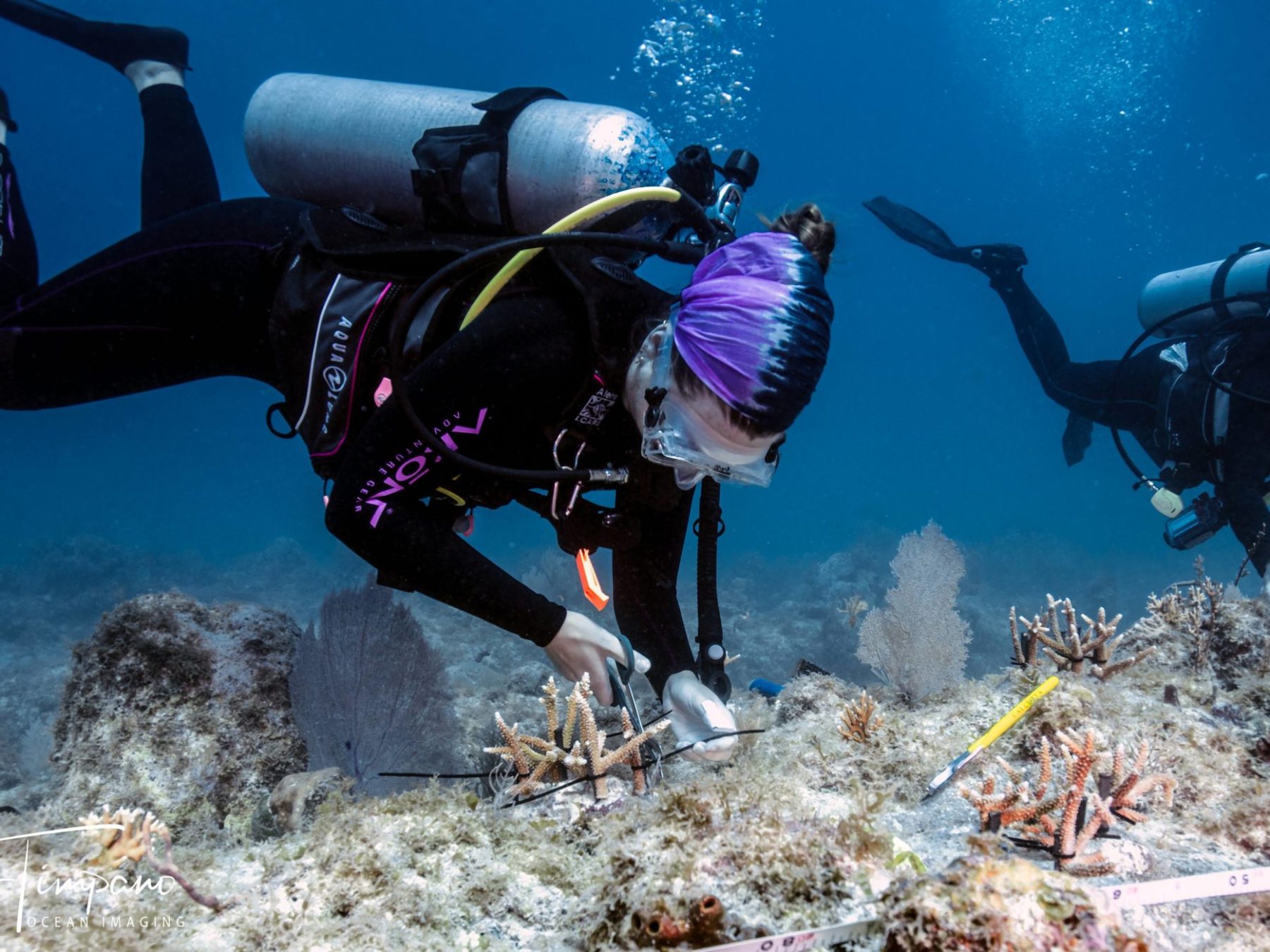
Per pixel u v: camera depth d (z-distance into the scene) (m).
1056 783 1.93
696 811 1.54
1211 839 1.73
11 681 9.30
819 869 1.34
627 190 2.03
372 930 1.44
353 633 2.89
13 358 2.57
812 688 2.75
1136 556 20.88
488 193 2.14
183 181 3.41
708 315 1.72
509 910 1.55
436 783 2.00
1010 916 1.04
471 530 2.30
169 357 2.60
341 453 2.12
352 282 2.12
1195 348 5.86
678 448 1.79
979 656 10.98
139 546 24.30
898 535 17.92
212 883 1.62
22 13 3.64
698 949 1.22
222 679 2.89
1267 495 5.07
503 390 1.84
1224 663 3.06
